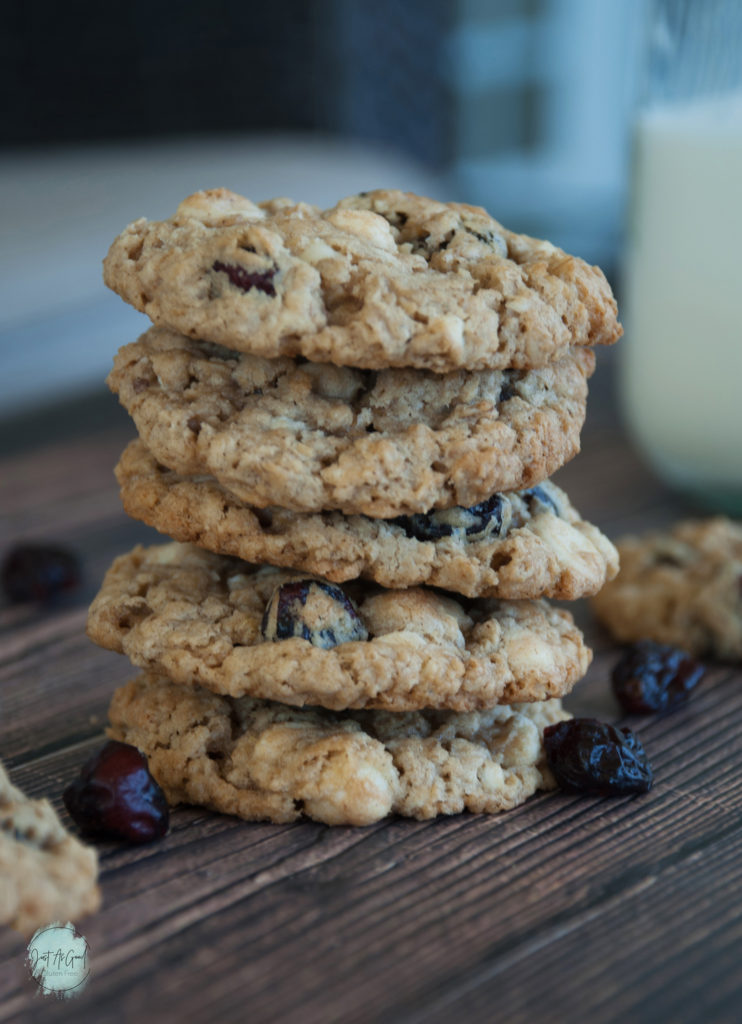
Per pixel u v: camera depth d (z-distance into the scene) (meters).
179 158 0.81
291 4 0.88
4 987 0.30
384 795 0.34
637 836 0.34
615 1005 0.30
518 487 0.34
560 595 0.34
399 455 0.33
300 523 0.34
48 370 0.66
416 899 0.32
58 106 0.87
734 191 0.45
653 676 0.38
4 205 0.72
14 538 0.47
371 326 0.32
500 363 0.33
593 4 0.85
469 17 0.88
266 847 0.33
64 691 0.39
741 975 0.31
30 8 0.84
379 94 0.92
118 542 0.47
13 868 0.30
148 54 0.87
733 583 0.40
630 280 0.48
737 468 0.47
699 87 0.46
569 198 0.86
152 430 0.34
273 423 0.34
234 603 0.35
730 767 0.36
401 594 0.34
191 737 0.34
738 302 0.45
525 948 0.31
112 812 0.33
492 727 0.35
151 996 0.30
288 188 0.72
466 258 0.34
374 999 0.30
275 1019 0.30
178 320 0.33
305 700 0.33
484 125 0.91
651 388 0.47
